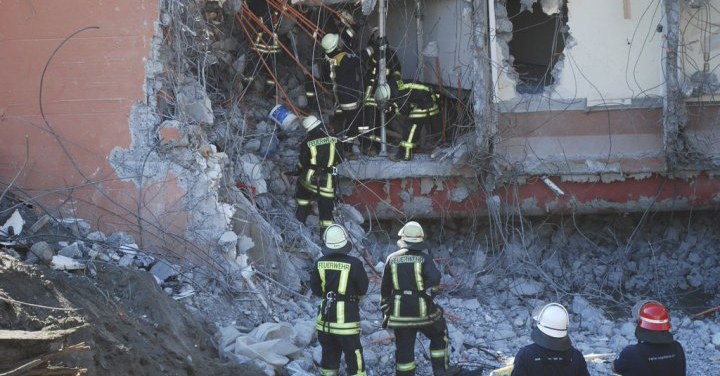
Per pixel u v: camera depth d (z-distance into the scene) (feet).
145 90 28.50
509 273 35.58
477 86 33.35
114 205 28.58
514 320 32.30
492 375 24.50
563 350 18.43
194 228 28.55
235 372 22.91
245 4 36.83
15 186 27.96
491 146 34.22
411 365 24.97
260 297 28.53
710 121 33.91
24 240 25.40
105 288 23.06
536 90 34.35
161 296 23.98
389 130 39.06
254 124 37.11
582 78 33.94
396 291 24.88
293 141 37.68
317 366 25.96
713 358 28.68
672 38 32.55
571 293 34.76
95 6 28.35
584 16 33.71
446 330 25.68
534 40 45.57
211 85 33.24
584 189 35.04
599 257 37.17
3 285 18.71
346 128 37.96
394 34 39.86
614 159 34.12
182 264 28.35
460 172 35.19
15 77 28.53
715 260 36.24
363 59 37.52
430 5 37.86
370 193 36.35
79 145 28.63
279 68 39.96
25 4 28.37
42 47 28.48
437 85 37.99
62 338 16.55
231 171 31.86
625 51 33.63
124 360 19.13
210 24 34.35
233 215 30.01
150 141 28.58
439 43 37.55
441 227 37.96
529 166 34.32
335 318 23.93
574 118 34.19
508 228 37.40
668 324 19.25
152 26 28.32
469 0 33.06
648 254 37.14
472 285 34.99
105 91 28.58
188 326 24.03
